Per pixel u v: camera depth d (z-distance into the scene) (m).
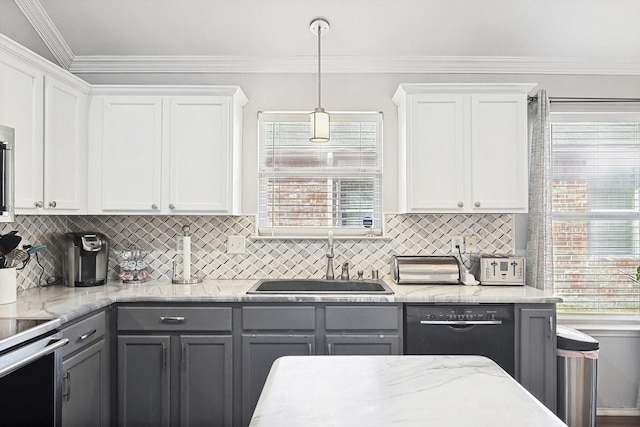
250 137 3.23
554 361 2.51
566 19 2.83
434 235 3.21
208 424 2.55
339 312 2.54
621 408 3.16
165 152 2.88
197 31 2.96
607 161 3.25
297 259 3.21
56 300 2.39
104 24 2.89
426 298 2.52
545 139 3.04
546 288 3.01
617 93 3.21
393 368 1.33
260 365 2.55
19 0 2.58
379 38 3.01
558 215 3.25
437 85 2.85
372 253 3.22
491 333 2.51
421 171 2.88
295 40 3.03
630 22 2.83
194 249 3.21
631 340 3.17
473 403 1.06
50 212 2.51
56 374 1.91
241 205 3.22
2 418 1.85
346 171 3.29
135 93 2.89
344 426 0.93
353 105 3.23
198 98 2.89
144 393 2.55
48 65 2.45
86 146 2.86
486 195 2.87
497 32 2.94
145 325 2.55
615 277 3.24
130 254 3.05
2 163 2.03
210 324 2.55
